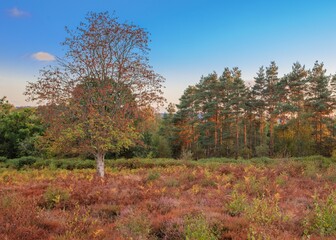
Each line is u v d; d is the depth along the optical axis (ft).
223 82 173.47
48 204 29.17
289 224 23.30
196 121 186.91
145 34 63.10
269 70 171.53
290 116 158.61
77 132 57.26
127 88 61.93
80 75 61.46
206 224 21.04
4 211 22.34
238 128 181.78
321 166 71.77
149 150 138.51
